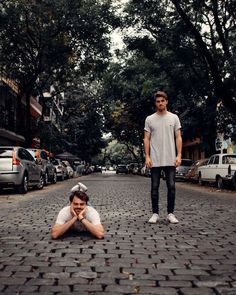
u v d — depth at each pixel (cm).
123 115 4444
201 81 2330
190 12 2236
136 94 3222
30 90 2791
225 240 547
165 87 2464
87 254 458
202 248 495
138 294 323
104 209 920
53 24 2527
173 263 421
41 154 2077
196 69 2481
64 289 334
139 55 2597
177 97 2573
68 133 5525
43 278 365
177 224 688
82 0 2455
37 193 1528
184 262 425
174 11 2142
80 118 5475
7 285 344
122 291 330
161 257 447
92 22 2436
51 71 2883
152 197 706
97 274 379
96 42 2591
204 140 2473
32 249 484
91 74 2950
